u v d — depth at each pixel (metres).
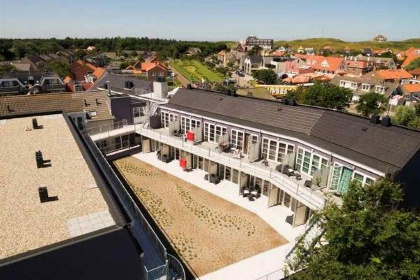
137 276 15.51
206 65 161.88
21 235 13.91
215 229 27.03
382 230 12.80
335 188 26.16
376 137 25.12
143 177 36.59
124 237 14.40
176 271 20.47
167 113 42.78
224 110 37.91
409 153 22.31
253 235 26.27
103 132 43.06
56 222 14.95
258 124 33.91
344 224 13.12
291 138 29.62
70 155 23.03
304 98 79.19
